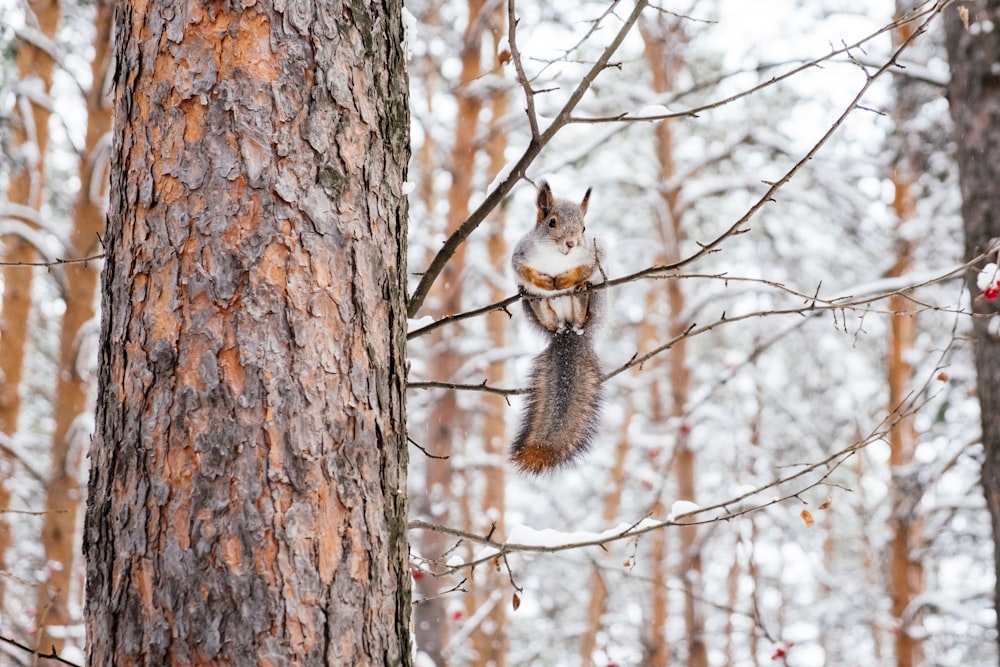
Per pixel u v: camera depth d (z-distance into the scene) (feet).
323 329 9.73
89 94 39.22
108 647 9.20
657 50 49.42
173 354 9.45
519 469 18.66
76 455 38.73
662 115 13.28
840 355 49.65
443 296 44.80
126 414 9.53
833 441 50.80
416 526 13.78
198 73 9.90
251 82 9.91
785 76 13.20
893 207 50.52
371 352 10.05
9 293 42.06
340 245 10.00
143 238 9.77
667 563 60.39
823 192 47.80
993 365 22.44
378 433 9.96
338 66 10.32
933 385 37.40
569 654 75.61
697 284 57.47
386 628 9.65
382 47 10.85
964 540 41.57
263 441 9.32
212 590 9.03
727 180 48.16
